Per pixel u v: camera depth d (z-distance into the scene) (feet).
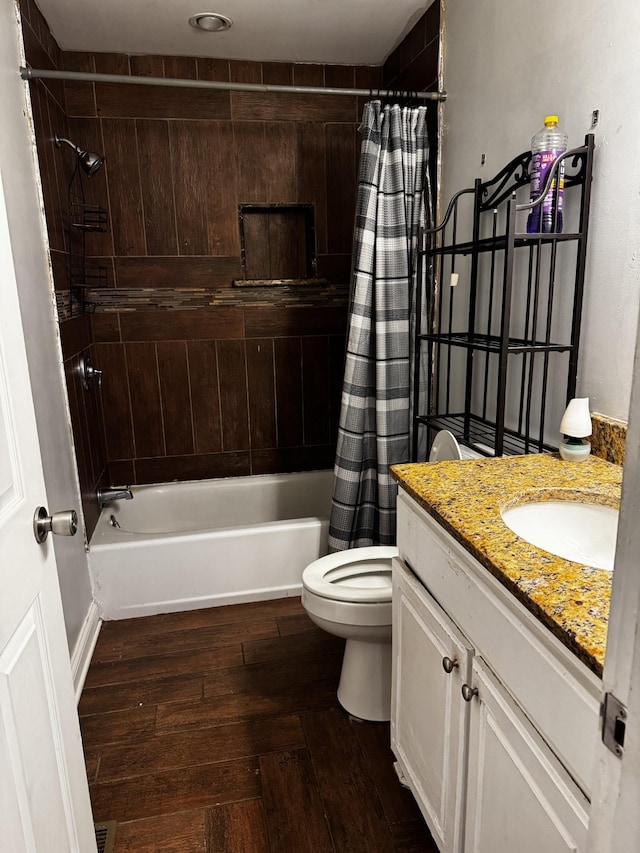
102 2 6.98
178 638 7.32
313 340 9.86
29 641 3.10
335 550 7.65
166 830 4.71
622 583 1.54
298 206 9.35
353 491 7.47
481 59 6.33
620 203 4.46
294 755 5.44
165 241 9.07
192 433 9.81
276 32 7.91
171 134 8.78
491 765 3.27
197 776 5.22
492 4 6.05
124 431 9.57
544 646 2.73
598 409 4.88
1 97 5.50
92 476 8.30
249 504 9.91
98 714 6.02
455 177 7.08
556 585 2.84
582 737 2.47
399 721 4.86
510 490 4.13
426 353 7.45
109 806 4.93
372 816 4.81
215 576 7.98
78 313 8.11
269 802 4.95
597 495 4.06
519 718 2.99
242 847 4.56
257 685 6.41
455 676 3.67
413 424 7.23
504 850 3.18
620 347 4.58
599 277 4.74
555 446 5.44
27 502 3.22
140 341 9.32
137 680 6.54
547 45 5.21
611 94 4.48
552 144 5.00
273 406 9.98
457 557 3.65
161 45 8.24
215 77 8.79
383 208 6.87
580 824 2.46
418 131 6.97
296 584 8.28
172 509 9.64
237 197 9.14
